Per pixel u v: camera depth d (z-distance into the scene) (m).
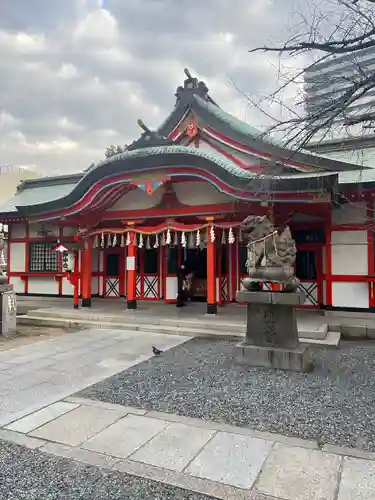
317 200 8.41
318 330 8.18
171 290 13.35
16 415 4.34
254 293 6.45
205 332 8.78
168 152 9.47
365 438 3.77
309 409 4.50
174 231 11.00
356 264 10.09
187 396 4.94
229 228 10.15
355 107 4.45
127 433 3.88
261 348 6.34
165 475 3.13
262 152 10.61
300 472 3.14
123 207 11.65
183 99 11.86
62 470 3.22
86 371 6.10
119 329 9.71
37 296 15.02
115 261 14.92
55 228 14.70
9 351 7.46
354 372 5.98
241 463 3.29
